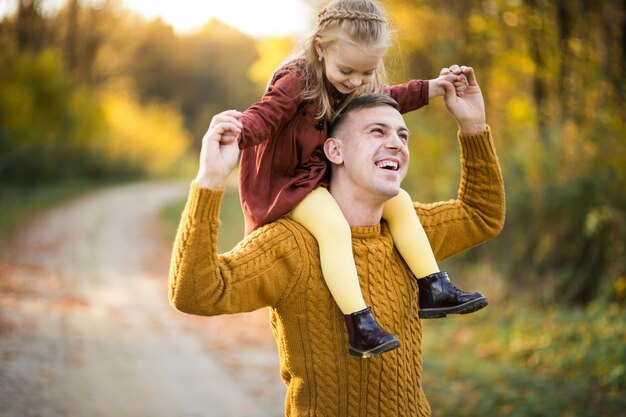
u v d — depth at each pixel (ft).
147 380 23.54
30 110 93.15
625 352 20.49
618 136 25.85
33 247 56.13
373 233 7.53
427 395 20.39
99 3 133.69
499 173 8.34
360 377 7.21
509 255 31.14
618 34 27.94
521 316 27.55
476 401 19.36
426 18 34.30
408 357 7.51
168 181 150.20
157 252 61.62
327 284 7.09
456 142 33.37
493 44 32.89
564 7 28.96
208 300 6.52
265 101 7.07
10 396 20.16
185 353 27.78
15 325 28.73
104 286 42.50
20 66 96.63
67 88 105.60
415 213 7.90
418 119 33.17
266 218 7.20
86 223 75.51
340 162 7.33
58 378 22.52
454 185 32.65
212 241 6.45
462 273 33.63
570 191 27.48
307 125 7.34
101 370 24.11
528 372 21.86
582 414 17.69
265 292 6.99
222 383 23.91
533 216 29.60
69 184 109.91
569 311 27.30
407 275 7.73
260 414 20.80
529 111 32.07
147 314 34.94
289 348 7.31
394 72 9.40
